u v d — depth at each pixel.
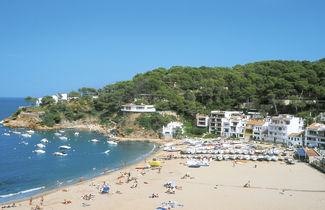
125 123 177.12
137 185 77.06
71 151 128.88
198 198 67.00
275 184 78.56
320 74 191.50
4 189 76.62
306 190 73.81
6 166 100.81
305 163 102.88
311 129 131.38
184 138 160.38
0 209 60.94
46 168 98.88
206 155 112.25
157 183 79.00
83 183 80.50
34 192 73.62
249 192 71.88
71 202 64.56
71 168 99.25
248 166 98.12
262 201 65.69
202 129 169.88
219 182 80.12
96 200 65.62
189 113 186.25
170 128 162.12
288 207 62.34
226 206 62.31
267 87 187.38
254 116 176.88
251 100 191.88
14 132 180.75
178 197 67.50
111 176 87.31
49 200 66.38
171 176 86.31
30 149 131.75
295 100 171.00
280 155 113.81
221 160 107.31
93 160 111.81
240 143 139.00
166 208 59.84
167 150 127.50
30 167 99.94
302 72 192.50
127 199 66.06
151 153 125.62
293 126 142.88
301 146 133.38
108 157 117.44
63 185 79.38
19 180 84.81
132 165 103.38
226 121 165.88
